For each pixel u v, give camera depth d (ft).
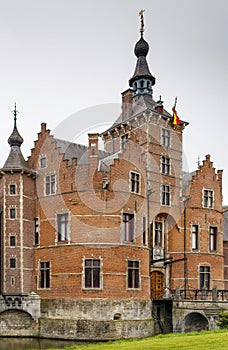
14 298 117.29
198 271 138.72
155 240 136.36
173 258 137.90
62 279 115.03
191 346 56.70
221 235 147.95
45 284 118.73
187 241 139.33
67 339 110.22
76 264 113.39
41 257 120.98
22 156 128.36
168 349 55.16
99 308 109.91
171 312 124.67
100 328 108.58
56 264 117.08
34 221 125.29
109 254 112.98
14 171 122.83
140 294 117.08
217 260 144.05
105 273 111.86
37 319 117.19
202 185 145.79
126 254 115.34
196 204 143.02
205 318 116.57
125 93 148.15
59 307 113.91
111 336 108.06
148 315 118.42
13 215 122.01
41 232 122.52
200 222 142.31
